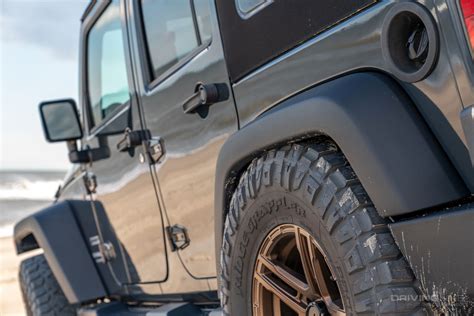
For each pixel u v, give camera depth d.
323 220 1.94
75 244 4.21
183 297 3.30
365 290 1.83
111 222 3.83
